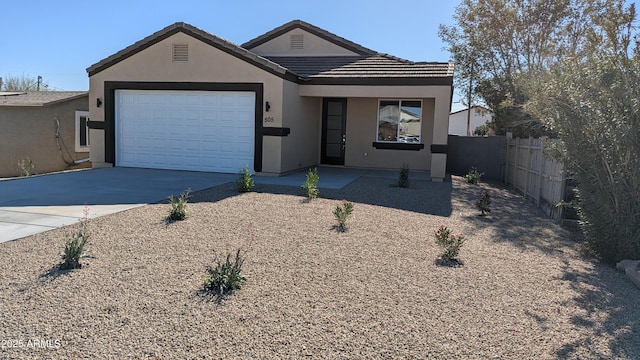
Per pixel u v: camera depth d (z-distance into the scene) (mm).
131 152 15070
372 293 4844
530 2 17719
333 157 17812
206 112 14273
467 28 19547
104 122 14969
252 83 13711
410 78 14430
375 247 6551
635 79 5922
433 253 6406
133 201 9125
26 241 6156
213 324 4008
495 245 7125
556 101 6539
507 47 18672
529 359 3625
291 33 18281
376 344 3760
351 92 14844
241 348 3631
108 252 5840
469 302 4715
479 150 18078
